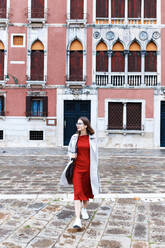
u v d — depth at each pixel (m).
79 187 4.20
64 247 3.43
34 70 18.11
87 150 4.30
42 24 17.94
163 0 17.81
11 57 18.02
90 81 17.88
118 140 17.83
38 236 3.77
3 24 17.91
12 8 18.00
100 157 12.45
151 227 4.12
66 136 18.16
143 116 17.73
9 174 8.31
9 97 18.00
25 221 4.34
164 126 17.92
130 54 17.98
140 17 17.95
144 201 5.48
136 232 3.93
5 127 17.94
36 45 18.16
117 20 18.03
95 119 17.88
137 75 17.86
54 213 4.73
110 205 5.21
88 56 17.89
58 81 17.98
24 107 18.00
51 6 18.00
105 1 18.05
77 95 17.86
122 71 18.00
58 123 17.91
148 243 3.57
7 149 16.16
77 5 17.98
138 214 4.71
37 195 5.86
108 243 3.56
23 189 6.50
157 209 4.98
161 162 10.98
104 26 17.86
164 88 17.66
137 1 18.00
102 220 4.41
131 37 17.84
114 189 6.55
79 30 17.91
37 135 18.03
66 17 17.88
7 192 6.20
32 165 10.01
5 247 3.42
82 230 3.99
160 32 17.78
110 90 17.84
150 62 17.94
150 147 17.69
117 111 18.02
